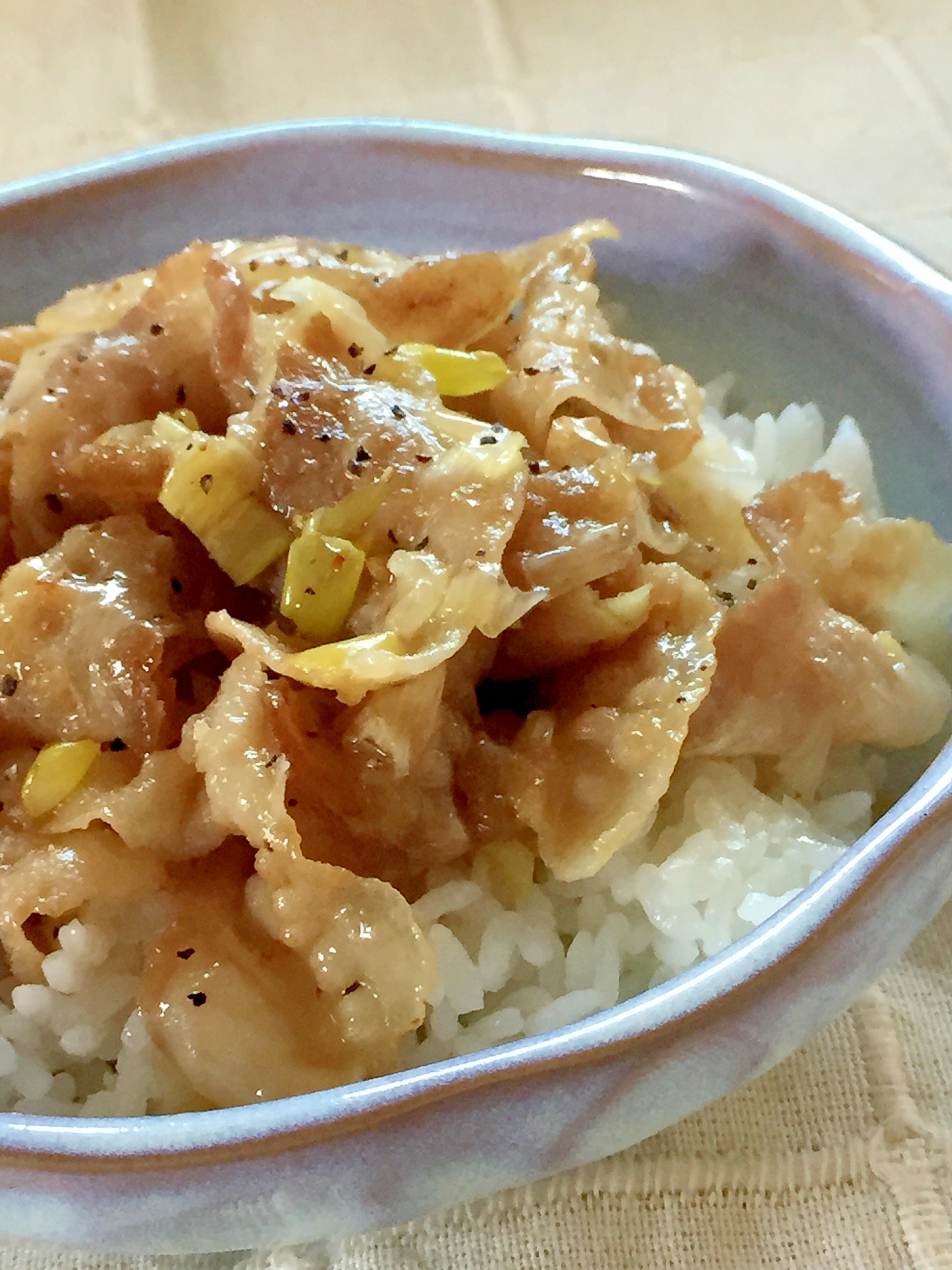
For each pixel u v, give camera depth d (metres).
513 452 0.17
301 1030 0.16
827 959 0.14
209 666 0.18
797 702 0.18
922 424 0.19
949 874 0.15
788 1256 0.16
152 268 0.22
